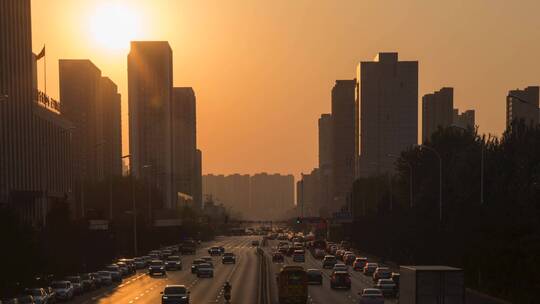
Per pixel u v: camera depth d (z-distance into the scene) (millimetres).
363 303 139250
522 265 150375
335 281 195000
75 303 161500
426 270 97250
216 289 191750
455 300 96938
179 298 141750
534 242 157500
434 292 97125
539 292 138750
